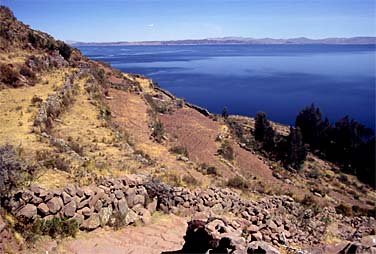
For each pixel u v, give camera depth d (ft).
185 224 39.40
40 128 58.23
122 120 88.07
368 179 155.84
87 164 44.01
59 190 30.83
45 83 93.15
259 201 53.98
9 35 118.73
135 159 55.42
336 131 192.75
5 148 33.30
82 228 31.73
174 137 90.68
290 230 44.04
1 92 80.12
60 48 133.08
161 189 42.60
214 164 78.64
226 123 141.69
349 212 76.95
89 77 115.03
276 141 146.00
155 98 139.74
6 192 28.22
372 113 282.97
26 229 27.37
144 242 32.01
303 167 135.74
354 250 25.99
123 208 36.17
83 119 73.82
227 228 27.61
